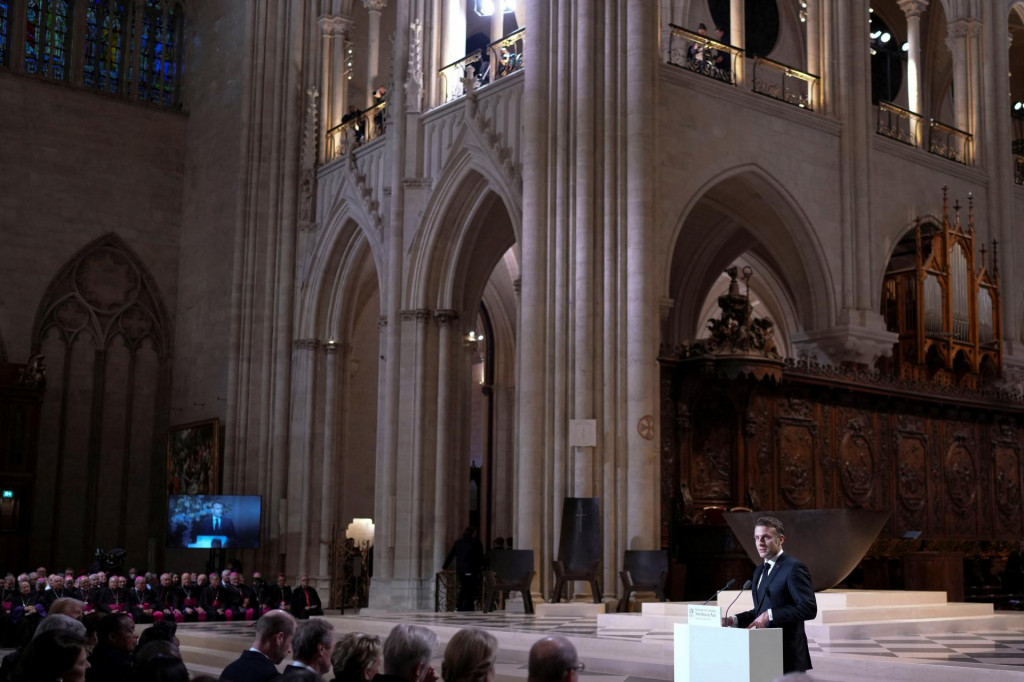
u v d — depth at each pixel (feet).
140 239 112.37
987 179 93.66
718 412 71.77
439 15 87.86
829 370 75.46
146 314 112.16
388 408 83.97
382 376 86.02
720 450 71.36
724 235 94.73
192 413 108.17
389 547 82.23
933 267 85.51
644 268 68.18
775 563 28.17
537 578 67.77
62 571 104.47
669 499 69.10
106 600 73.41
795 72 83.10
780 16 99.09
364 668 21.01
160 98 115.96
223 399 103.40
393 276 85.10
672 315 95.91
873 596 47.93
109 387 109.50
